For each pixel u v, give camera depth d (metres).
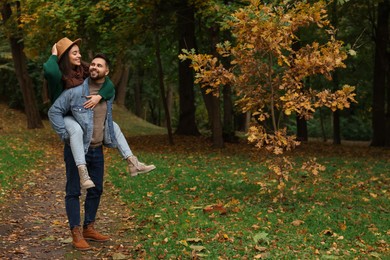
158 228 6.68
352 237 6.49
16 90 30.09
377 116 22.12
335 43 8.06
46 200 9.34
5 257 5.70
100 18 16.98
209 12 15.38
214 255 5.52
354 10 20.84
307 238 6.29
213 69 8.36
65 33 17.67
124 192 9.69
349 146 21.97
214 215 7.37
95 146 6.00
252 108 8.64
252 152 17.22
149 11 17.78
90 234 6.24
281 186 8.30
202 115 45.31
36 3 17.36
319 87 24.92
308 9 8.07
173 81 33.47
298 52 8.30
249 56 8.32
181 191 9.62
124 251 5.82
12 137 20.56
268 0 8.66
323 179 11.52
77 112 5.77
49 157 16.03
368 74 24.75
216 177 11.59
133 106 44.41
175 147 19.12
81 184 5.63
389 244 6.29
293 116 37.16
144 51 23.75
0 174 11.34
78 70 5.96
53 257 5.70
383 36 21.52
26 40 19.92
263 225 6.87
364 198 9.25
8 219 7.61
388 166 14.02
